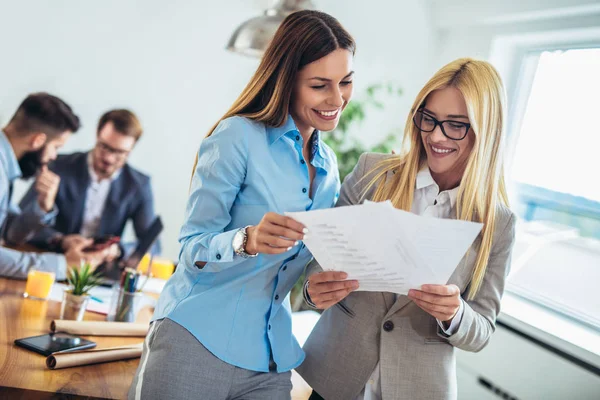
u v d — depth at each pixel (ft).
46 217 10.44
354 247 4.05
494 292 4.86
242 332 4.54
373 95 12.47
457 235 3.94
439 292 4.22
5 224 10.18
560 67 10.59
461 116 4.66
